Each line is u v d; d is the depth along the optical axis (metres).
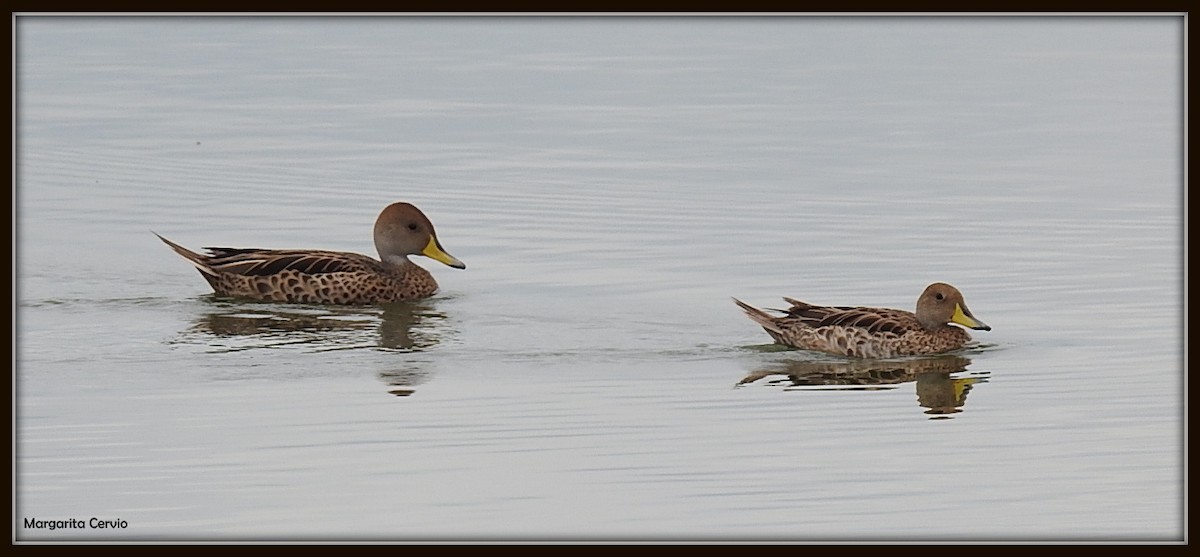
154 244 23.69
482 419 16.75
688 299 21.05
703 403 17.33
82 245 23.50
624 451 15.87
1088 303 20.88
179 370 18.22
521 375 18.17
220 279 21.33
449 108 32.50
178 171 27.72
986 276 22.02
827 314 19.28
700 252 23.06
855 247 23.30
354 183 27.06
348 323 20.20
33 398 17.19
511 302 21.03
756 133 30.50
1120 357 18.91
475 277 22.17
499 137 30.19
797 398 17.56
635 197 26.00
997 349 19.28
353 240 24.17
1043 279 21.86
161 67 36.22
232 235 24.25
